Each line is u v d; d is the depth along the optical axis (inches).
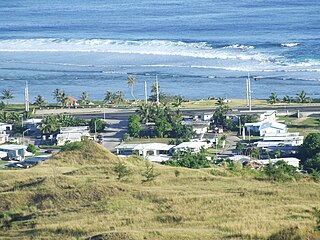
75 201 5064.0
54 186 5295.3
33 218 4835.1
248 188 5275.6
